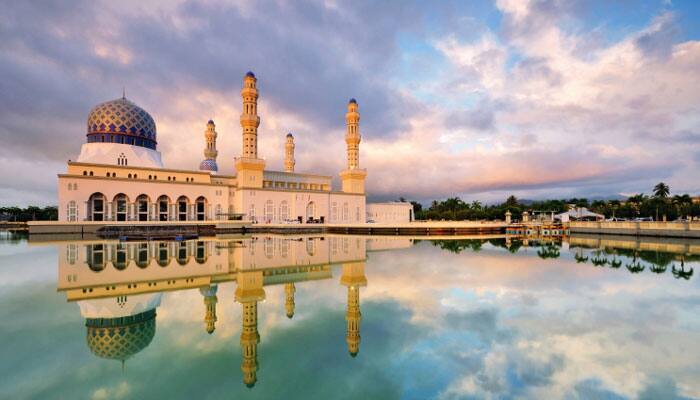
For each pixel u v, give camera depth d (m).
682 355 9.89
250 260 29.83
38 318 12.95
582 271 24.19
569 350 10.24
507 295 17.12
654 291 17.97
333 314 14.05
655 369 8.99
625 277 21.95
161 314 13.71
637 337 11.29
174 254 33.53
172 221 72.38
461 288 18.78
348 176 104.25
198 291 18.06
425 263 28.27
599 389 7.86
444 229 76.44
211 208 83.12
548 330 11.99
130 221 69.94
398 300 16.25
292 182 100.56
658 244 46.62
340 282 20.58
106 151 76.38
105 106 78.94
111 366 8.96
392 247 42.69
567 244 47.38
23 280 20.36
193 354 9.83
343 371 8.78
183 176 82.94
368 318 13.39
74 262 27.69
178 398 7.41
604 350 10.21
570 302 15.78
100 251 35.59
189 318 13.23
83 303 15.23
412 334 11.54
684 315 13.76
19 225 104.94
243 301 16.08
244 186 85.12
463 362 9.34
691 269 25.19
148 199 76.00
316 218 96.44
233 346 10.47
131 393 7.54
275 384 8.02
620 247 42.72
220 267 25.91
